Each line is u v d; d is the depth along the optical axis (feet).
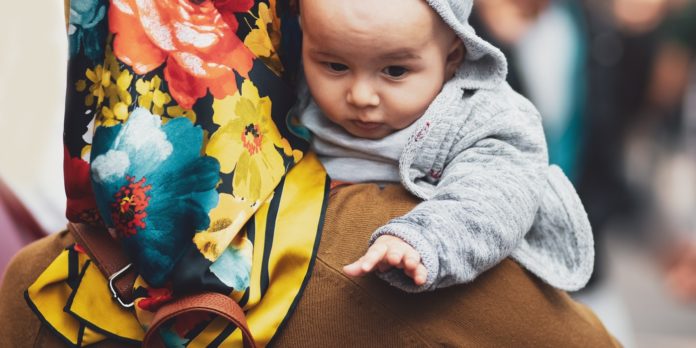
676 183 17.46
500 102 4.55
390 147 4.50
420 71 4.34
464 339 4.35
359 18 4.17
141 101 4.10
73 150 4.24
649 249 18.65
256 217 4.26
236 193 4.13
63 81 6.63
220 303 4.00
